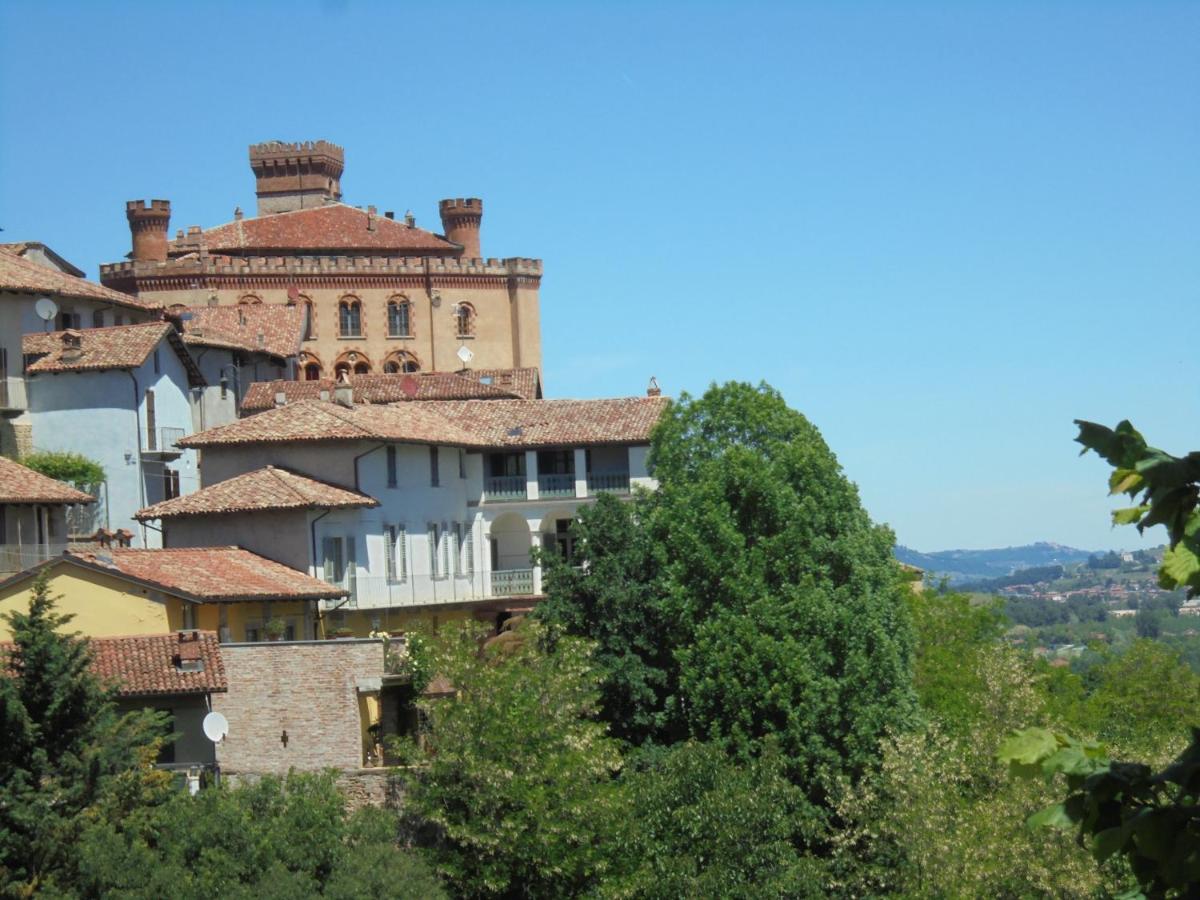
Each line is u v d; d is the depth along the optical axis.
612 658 62.97
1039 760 13.45
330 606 72.12
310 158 149.00
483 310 132.50
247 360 105.19
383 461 78.56
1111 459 13.30
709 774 53.91
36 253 101.88
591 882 50.84
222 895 41.09
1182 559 13.02
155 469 83.94
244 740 52.12
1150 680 83.06
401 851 46.66
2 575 62.84
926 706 76.88
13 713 42.28
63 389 80.81
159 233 130.25
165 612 56.44
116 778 43.16
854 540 66.25
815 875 52.28
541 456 89.31
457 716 50.97
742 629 61.47
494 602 85.25
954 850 52.19
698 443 72.00
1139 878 13.09
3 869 40.78
